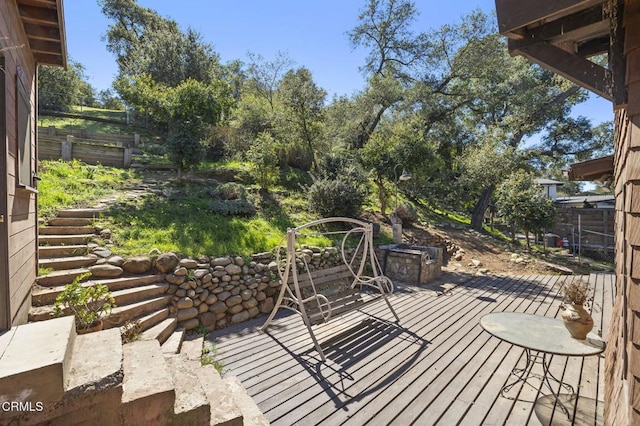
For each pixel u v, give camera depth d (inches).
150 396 45.9
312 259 202.8
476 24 480.4
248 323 150.6
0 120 79.4
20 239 95.0
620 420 57.9
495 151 419.2
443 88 531.8
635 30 45.0
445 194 503.2
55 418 38.9
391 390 96.4
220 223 209.9
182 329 130.6
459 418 84.3
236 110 397.7
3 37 79.0
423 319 156.6
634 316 50.1
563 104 553.0
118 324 115.6
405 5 496.4
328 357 117.0
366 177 323.0
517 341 87.7
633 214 49.9
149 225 182.4
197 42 559.8
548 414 86.1
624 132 62.2
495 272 275.0
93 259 139.3
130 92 290.5
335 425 81.0
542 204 343.9
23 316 96.5
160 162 333.1
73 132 395.2
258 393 94.3
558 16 45.4
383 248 249.8
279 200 296.0
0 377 35.9
